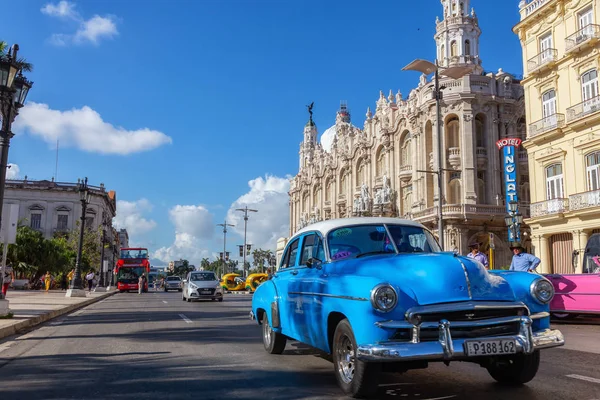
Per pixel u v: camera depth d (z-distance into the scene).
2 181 13.30
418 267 5.47
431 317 4.96
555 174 27.27
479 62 46.06
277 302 7.77
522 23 29.53
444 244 38.97
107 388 6.00
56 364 7.62
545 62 27.48
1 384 6.27
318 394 5.59
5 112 13.41
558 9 27.23
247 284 45.19
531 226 28.64
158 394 5.68
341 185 61.50
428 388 5.82
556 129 26.44
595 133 24.61
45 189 75.00
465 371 6.80
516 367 5.85
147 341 10.04
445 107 40.50
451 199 39.81
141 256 52.34
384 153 50.00
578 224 25.28
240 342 9.74
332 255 6.55
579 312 13.61
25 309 17.08
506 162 32.47
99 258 60.56
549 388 5.80
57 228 74.94
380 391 5.68
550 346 5.24
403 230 6.96
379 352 4.76
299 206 77.56
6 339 10.72
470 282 5.24
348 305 5.32
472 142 39.59
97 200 77.75
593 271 16.36
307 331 6.51
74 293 28.06
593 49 24.88
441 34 47.06
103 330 12.23
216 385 6.09
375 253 6.56
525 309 5.25
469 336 5.01
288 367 7.18
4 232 14.19
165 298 31.98
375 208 47.53
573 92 26.14
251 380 6.34
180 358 7.99
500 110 40.69
